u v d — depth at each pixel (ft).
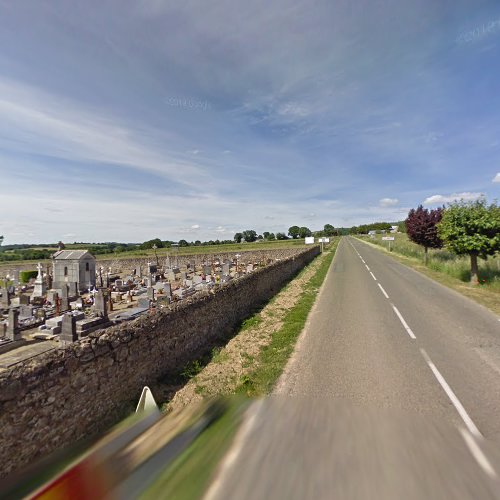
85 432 14.76
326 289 50.26
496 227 44.70
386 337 25.59
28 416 12.42
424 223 75.97
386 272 68.64
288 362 21.44
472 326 27.99
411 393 15.93
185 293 60.03
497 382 17.13
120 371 17.33
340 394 16.05
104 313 42.16
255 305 40.47
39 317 44.68
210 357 24.26
